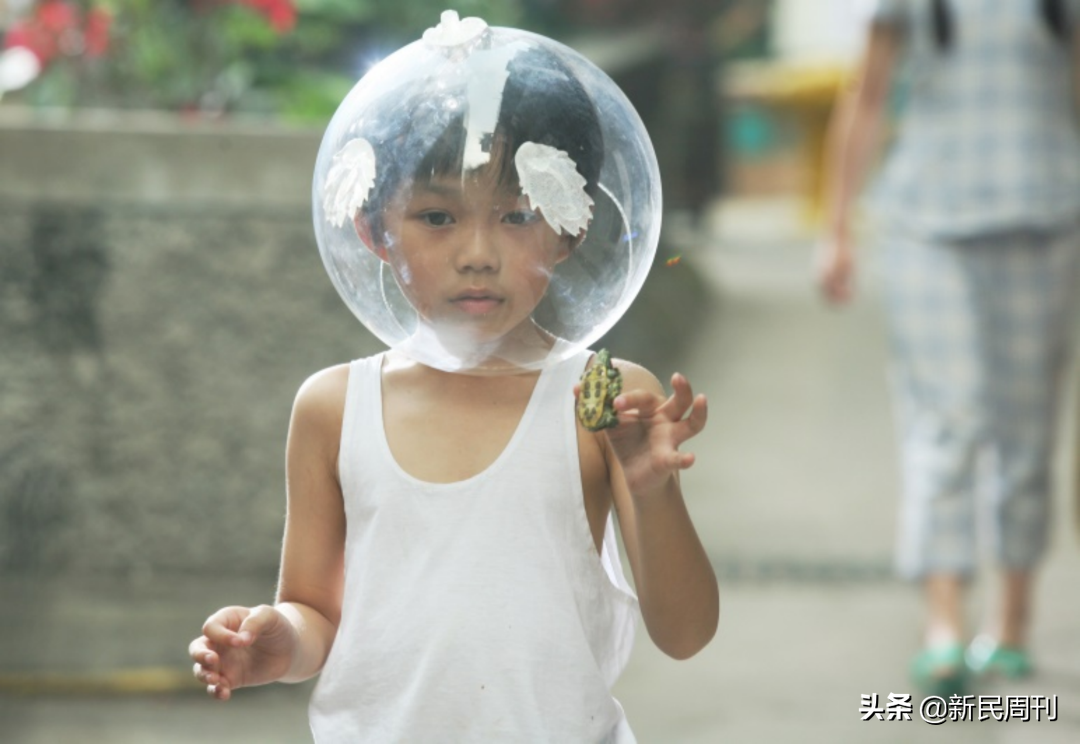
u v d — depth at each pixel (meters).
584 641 3.27
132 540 7.38
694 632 3.32
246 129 7.20
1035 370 7.09
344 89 8.72
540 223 3.09
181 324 7.29
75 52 7.91
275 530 7.36
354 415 3.42
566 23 17.98
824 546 9.27
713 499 10.30
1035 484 7.11
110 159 7.22
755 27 28.02
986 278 7.04
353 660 3.29
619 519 3.36
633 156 3.20
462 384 3.39
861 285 18.56
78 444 7.34
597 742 3.27
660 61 19.31
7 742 6.11
